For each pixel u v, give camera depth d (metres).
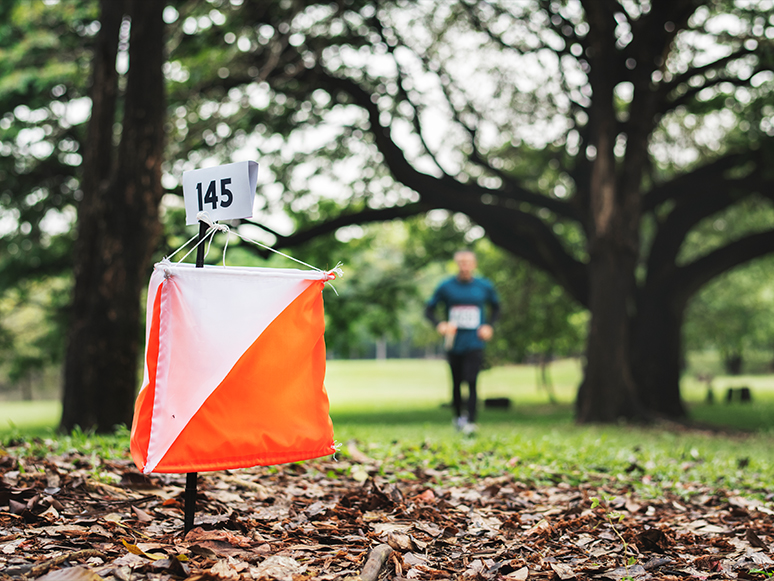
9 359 21.12
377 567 2.47
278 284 2.50
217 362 2.38
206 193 2.66
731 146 15.90
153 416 2.32
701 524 3.59
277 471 4.45
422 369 57.72
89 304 8.01
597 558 2.91
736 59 12.34
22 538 2.66
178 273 2.40
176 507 3.32
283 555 2.61
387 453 5.50
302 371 2.53
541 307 22.11
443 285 8.45
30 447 4.66
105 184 8.10
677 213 16.41
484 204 14.69
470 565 2.73
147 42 8.16
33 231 15.89
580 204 14.84
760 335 30.38
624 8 12.14
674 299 16.20
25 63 13.98
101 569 2.27
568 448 6.17
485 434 8.00
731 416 16.83
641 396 16.08
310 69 14.21
